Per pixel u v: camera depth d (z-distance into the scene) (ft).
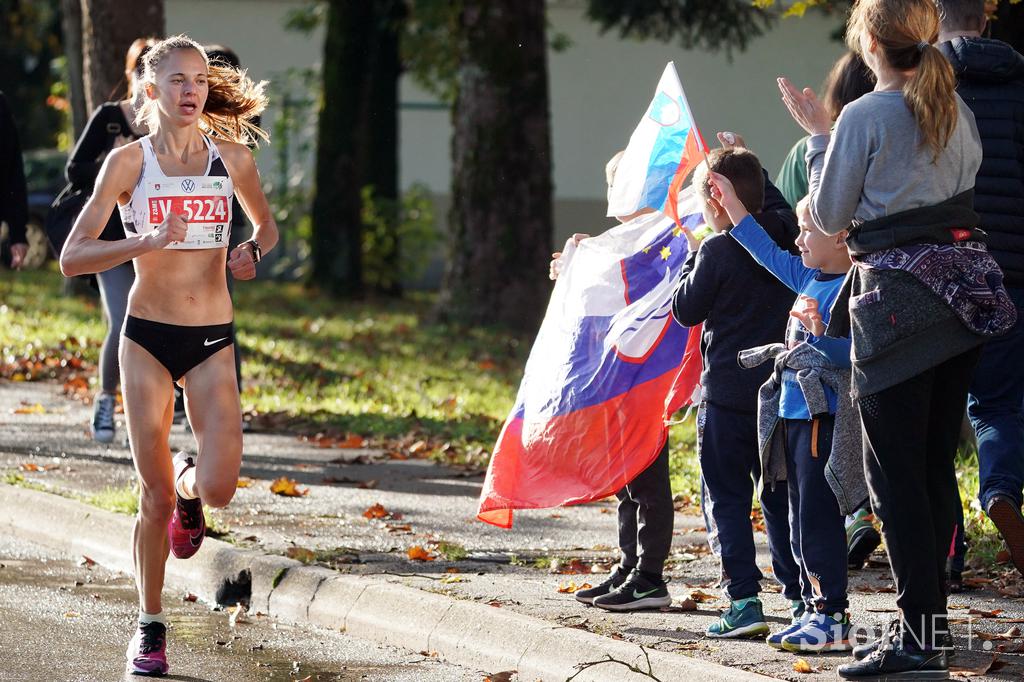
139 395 55.06
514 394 140.77
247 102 59.52
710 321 57.36
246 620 65.77
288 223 274.98
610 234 61.98
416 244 270.26
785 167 71.15
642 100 323.78
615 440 60.49
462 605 60.54
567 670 55.06
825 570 53.83
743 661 53.47
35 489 84.89
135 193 55.01
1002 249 64.44
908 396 47.50
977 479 86.22
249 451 103.65
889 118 47.14
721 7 210.18
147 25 163.53
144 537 56.08
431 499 87.35
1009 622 59.06
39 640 60.49
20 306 190.70
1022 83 65.46
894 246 47.21
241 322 196.13
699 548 74.33
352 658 59.52
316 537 75.56
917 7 47.73
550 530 79.05
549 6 320.09
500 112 193.57
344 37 246.68
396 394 135.64
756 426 57.00
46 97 416.67
